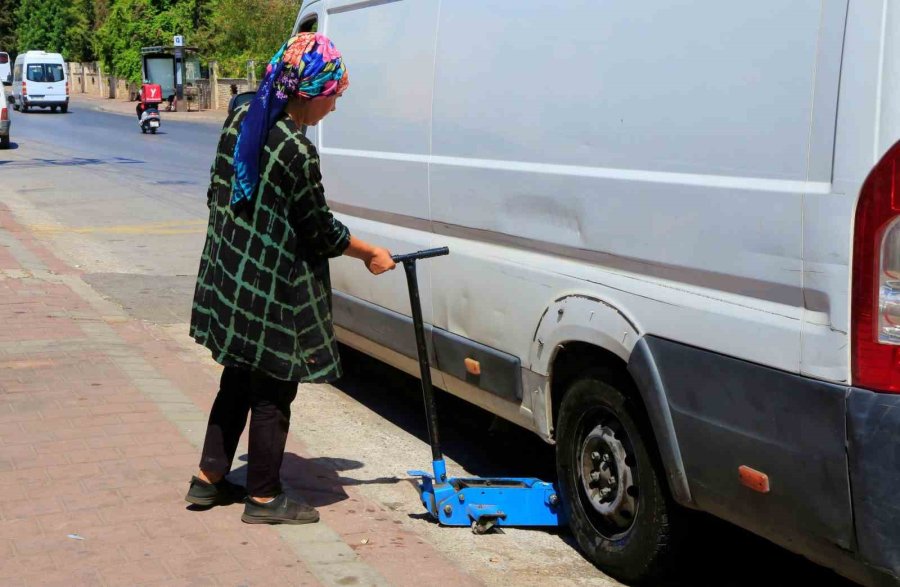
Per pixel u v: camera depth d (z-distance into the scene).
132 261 11.57
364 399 6.62
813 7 3.03
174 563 3.82
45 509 4.29
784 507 3.16
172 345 7.49
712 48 3.37
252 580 3.71
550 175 4.13
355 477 5.14
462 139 4.75
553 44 4.13
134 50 59.53
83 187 18.94
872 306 2.87
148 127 33.75
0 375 6.30
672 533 3.74
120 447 5.06
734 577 4.13
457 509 4.48
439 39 4.95
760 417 3.20
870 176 2.86
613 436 3.97
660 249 3.58
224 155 4.03
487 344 4.65
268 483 4.20
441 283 4.98
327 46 3.96
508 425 5.07
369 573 3.81
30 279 9.88
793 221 3.08
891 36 2.82
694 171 3.44
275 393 4.12
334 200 6.05
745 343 3.25
